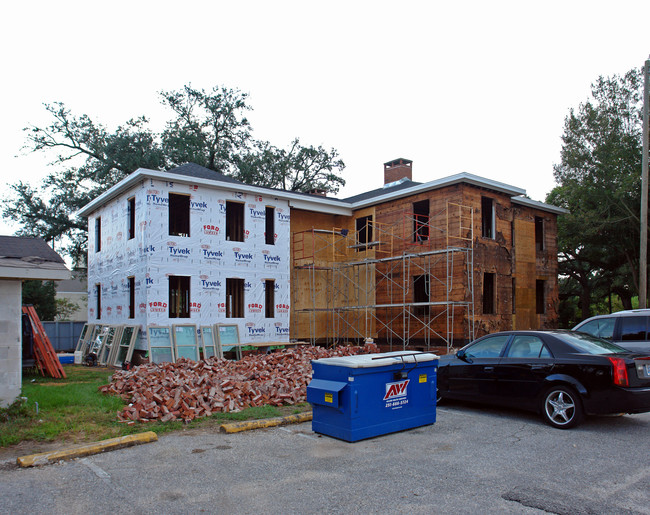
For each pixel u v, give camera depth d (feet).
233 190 62.08
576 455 20.06
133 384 32.40
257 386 31.68
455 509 14.55
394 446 21.45
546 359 25.76
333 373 23.03
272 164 124.67
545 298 73.61
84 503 15.05
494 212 65.41
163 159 104.99
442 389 30.48
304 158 133.69
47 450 20.43
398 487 16.39
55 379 41.83
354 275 74.69
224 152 119.65
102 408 27.30
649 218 65.57
